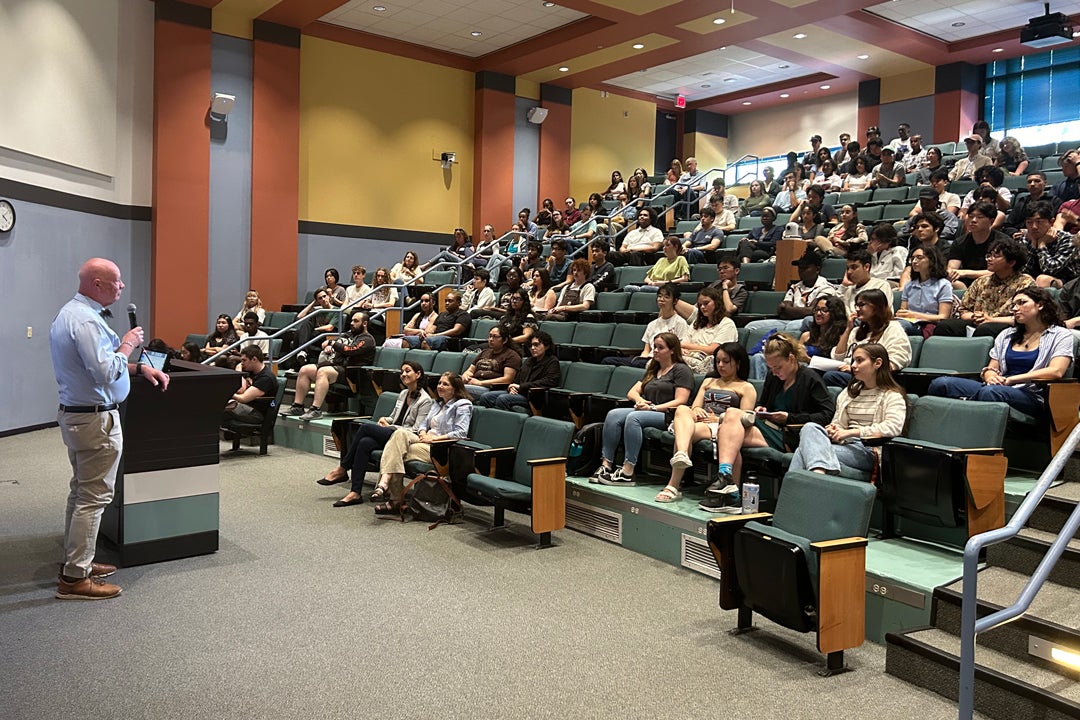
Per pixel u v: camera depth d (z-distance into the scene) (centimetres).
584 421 552
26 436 776
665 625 335
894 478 353
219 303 1009
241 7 988
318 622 332
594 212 1148
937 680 277
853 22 1088
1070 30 1043
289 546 438
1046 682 257
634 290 782
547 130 1339
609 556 429
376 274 987
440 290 889
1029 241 537
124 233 946
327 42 1124
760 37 1134
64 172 844
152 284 968
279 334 873
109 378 345
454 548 439
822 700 271
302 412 747
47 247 819
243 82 1016
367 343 752
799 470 345
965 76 1271
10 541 435
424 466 496
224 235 1009
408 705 262
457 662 295
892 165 1002
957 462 329
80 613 338
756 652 310
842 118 1492
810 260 613
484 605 354
